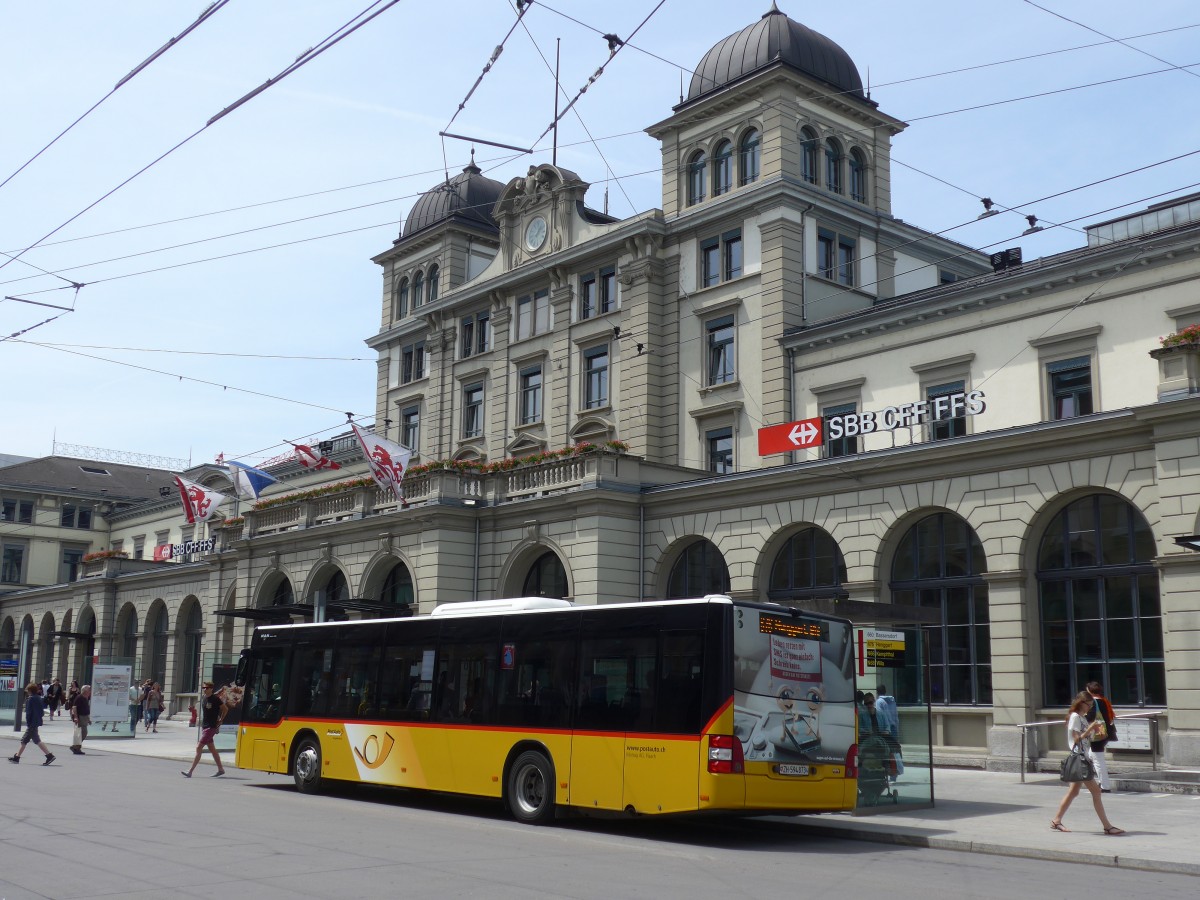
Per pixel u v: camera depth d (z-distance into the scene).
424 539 38.09
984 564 27.70
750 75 41.53
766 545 31.70
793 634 17.66
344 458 60.19
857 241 42.28
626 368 43.12
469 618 21.02
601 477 34.53
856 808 19.34
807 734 17.41
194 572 59.12
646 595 34.50
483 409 49.50
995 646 26.72
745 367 39.88
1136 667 24.97
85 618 68.50
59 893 11.17
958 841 16.38
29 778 25.05
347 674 23.42
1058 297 32.03
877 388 36.00
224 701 38.47
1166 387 24.14
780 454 36.56
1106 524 25.75
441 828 17.48
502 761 19.47
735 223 41.16
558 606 20.16
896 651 20.70
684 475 36.84
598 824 18.92
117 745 39.56
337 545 42.84
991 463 27.17
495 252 55.34
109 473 95.25
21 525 87.06
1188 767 23.00
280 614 42.38
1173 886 12.97
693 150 43.47
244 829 16.53
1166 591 23.78
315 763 23.58
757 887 12.40
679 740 16.86
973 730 27.53
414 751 21.27
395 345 56.03
